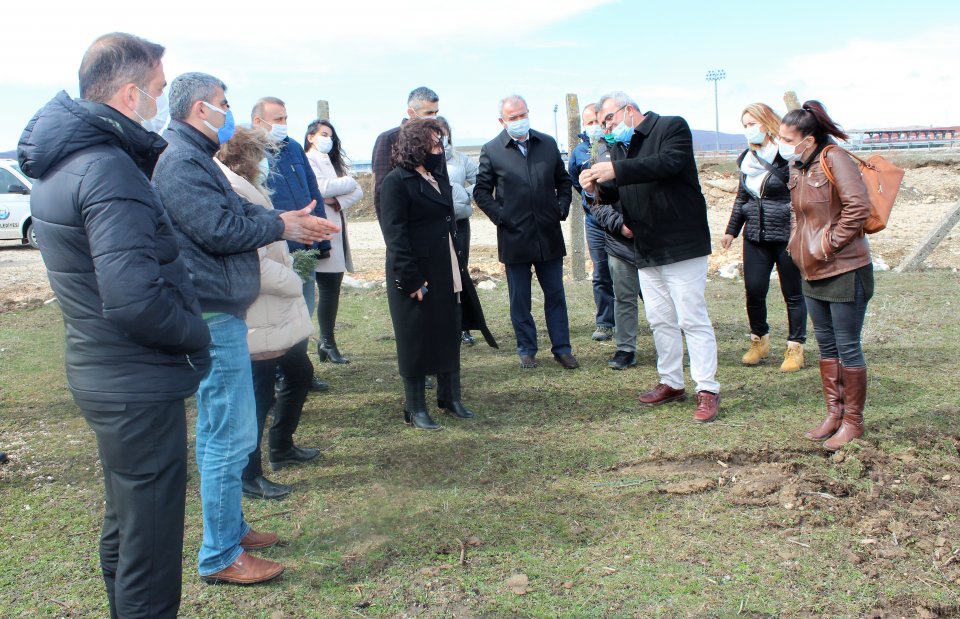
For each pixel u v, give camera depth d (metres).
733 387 5.44
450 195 4.77
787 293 5.62
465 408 5.16
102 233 2.14
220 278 2.92
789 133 4.05
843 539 3.27
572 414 5.04
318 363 6.58
